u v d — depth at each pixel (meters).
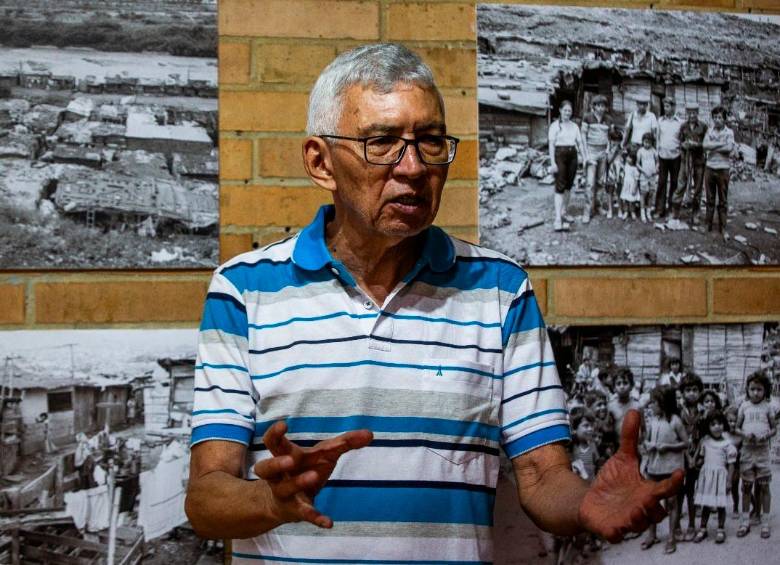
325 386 1.13
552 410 1.22
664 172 1.60
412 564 1.10
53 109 1.47
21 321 1.47
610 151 1.59
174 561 1.47
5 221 1.45
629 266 1.58
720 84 1.62
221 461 1.14
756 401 1.60
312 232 1.22
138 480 1.47
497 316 1.22
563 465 1.19
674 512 1.58
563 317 1.58
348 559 1.10
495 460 1.21
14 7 1.47
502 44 1.58
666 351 1.60
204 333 1.20
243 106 1.53
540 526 1.14
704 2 1.63
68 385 1.47
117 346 1.48
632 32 1.61
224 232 1.51
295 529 1.12
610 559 1.55
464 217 1.56
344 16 1.56
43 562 1.45
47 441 1.46
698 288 1.61
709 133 1.61
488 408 1.18
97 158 1.48
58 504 1.46
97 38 1.49
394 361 1.14
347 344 1.14
